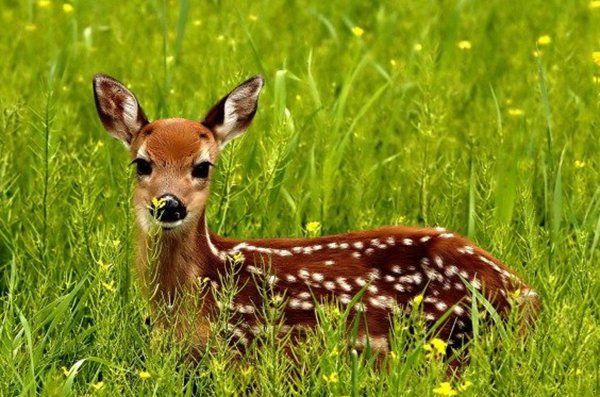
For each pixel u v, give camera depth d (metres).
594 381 10.41
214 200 13.32
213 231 13.12
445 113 15.00
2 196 13.05
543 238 12.85
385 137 15.14
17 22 19.41
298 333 11.49
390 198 14.02
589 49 17.81
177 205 11.12
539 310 11.36
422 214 13.56
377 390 10.28
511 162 13.88
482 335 10.99
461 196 13.74
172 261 11.46
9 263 12.59
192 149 11.45
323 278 11.57
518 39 19.00
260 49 17.83
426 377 9.79
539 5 20.22
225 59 16.25
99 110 12.12
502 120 15.59
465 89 16.81
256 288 11.54
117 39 18.08
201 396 10.73
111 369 10.28
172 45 17.73
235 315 11.48
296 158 14.67
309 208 13.76
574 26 18.66
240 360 11.45
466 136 15.58
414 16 19.69
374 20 20.31
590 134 14.88
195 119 14.27
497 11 20.23
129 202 12.58
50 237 12.91
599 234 12.36
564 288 11.88
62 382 10.34
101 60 17.73
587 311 10.73
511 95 17.02
